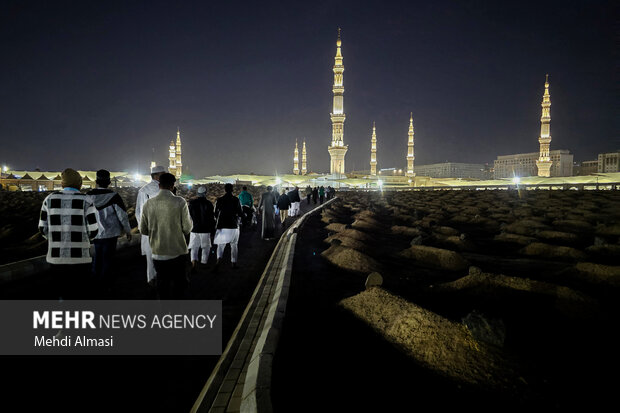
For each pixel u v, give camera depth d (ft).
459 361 11.09
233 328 14.15
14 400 9.39
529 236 39.45
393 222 58.49
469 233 44.96
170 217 12.91
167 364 11.39
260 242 35.86
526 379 10.19
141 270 23.26
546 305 15.98
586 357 11.59
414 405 9.32
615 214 55.88
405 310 14.05
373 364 11.49
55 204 11.72
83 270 12.07
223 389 9.46
